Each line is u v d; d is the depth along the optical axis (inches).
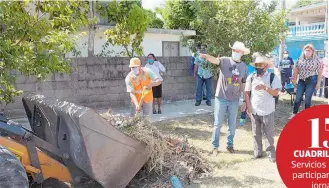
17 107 338.6
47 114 177.9
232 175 191.8
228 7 326.3
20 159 149.0
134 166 165.2
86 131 146.3
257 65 206.4
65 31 244.8
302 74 312.5
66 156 162.4
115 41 455.8
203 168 195.5
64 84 365.4
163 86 431.8
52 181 182.2
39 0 228.5
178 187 169.3
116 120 194.2
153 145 173.0
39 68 206.8
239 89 223.5
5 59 187.6
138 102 235.1
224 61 220.5
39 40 212.1
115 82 396.8
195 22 355.3
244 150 237.6
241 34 321.1
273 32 325.1
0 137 145.6
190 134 277.6
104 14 441.1
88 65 378.0
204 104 414.6
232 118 227.3
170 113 358.0
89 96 382.0
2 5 189.0
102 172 153.4
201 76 392.8
